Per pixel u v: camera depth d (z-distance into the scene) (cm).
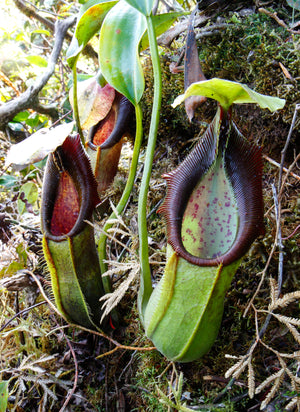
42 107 60
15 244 42
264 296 30
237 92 21
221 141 23
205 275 23
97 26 33
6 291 40
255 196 23
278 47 32
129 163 46
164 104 40
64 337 33
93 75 49
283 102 20
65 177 29
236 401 27
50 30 75
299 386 23
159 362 31
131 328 34
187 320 24
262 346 29
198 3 36
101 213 43
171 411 26
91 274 30
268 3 35
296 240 29
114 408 32
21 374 32
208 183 25
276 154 33
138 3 26
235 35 34
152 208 40
